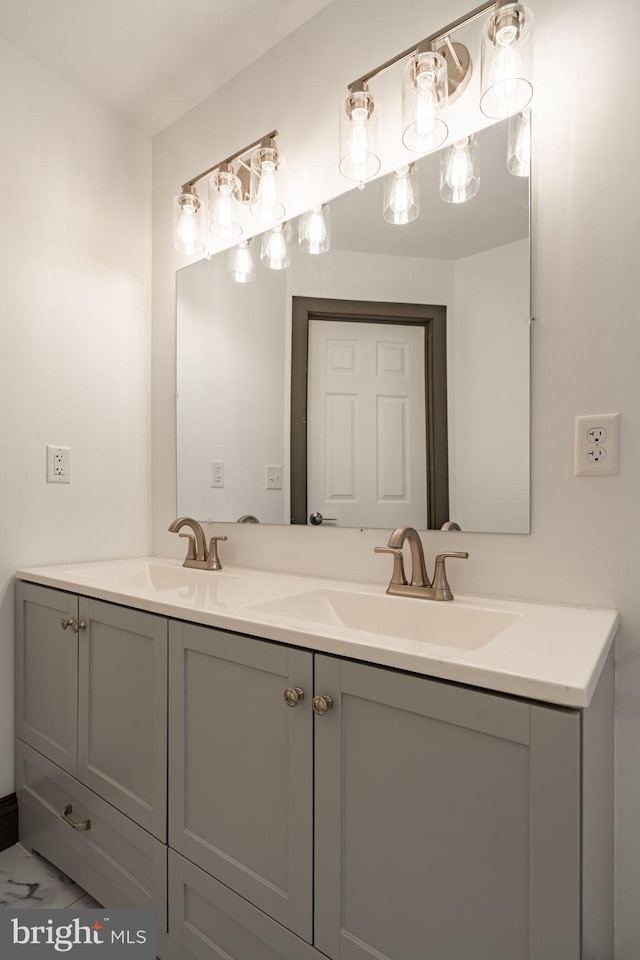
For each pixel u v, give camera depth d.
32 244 1.73
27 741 1.59
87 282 1.87
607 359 1.09
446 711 0.75
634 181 1.07
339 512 1.49
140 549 2.02
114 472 1.94
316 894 0.90
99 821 1.33
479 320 1.26
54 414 1.78
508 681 0.70
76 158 1.84
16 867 1.53
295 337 1.59
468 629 1.12
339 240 1.51
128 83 1.82
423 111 1.18
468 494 1.27
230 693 1.05
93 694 1.37
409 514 1.36
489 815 0.72
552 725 0.66
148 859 1.21
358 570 1.45
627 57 1.08
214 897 1.05
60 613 1.50
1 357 1.65
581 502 1.12
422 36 1.36
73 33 1.62
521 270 1.20
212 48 1.67
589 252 1.12
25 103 1.71
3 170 1.66
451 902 0.75
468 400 1.28
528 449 1.18
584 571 1.12
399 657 0.80
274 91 1.67
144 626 1.22
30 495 1.71
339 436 1.50
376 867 0.83
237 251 1.76
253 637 1.01
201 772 1.10
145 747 1.22
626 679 1.06
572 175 1.14
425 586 1.24
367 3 1.46
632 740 1.05
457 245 1.30
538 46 1.18
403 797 0.80
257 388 1.69
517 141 1.20
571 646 0.83
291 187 1.62
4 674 1.64
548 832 0.66
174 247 1.82
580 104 1.13
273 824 0.96
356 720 0.86
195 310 1.89
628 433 1.07
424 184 1.36
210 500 1.82
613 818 1.04
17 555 1.68
